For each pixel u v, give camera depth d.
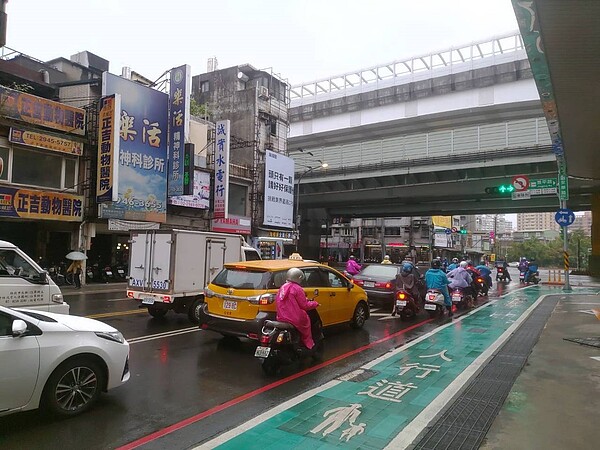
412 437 3.97
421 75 38.00
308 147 46.59
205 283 10.27
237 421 4.44
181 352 7.32
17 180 17.02
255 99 30.98
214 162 25.62
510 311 12.58
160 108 21.78
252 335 6.93
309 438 3.96
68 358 4.46
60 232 20.41
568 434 4.00
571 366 6.33
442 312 12.09
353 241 68.50
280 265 7.71
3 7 10.70
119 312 11.45
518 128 28.98
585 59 7.32
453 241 76.38
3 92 16.42
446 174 32.88
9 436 4.00
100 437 4.01
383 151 34.72
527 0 5.75
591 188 32.03
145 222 21.28
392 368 6.41
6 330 4.12
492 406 4.73
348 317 9.31
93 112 19.50
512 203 37.72
